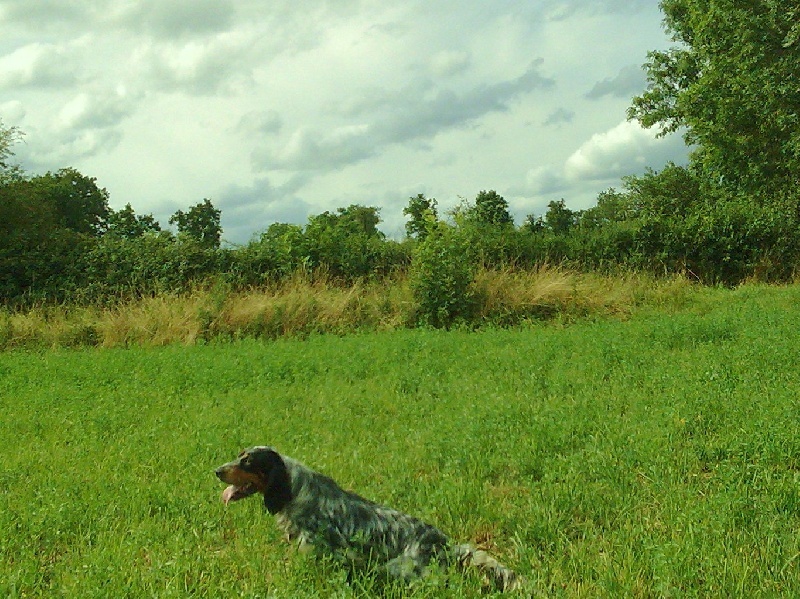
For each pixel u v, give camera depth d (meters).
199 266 24.97
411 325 21.66
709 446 8.13
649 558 5.58
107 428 10.59
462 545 5.67
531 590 5.17
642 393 10.70
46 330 21.95
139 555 6.21
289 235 25.42
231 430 9.79
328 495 5.88
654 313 21.05
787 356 12.29
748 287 26.22
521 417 9.67
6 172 29.91
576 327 19.27
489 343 16.53
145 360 16.36
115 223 30.42
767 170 26.22
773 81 23.70
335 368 14.33
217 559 6.01
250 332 21.14
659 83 37.66
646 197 58.66
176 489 7.69
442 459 8.38
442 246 22.16
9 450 9.53
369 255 25.95
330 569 5.60
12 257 25.69
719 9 25.55
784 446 7.85
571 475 7.44
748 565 5.43
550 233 28.62
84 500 7.38
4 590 5.53
